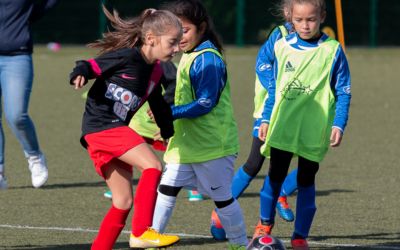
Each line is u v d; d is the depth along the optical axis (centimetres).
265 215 1390
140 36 1245
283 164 1362
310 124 1334
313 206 1366
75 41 7638
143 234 1280
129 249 1420
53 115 3319
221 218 1341
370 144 2670
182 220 1650
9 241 1469
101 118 1245
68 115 3322
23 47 1884
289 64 1342
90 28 7612
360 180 2098
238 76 4925
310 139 1334
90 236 1512
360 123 3136
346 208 1777
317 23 1323
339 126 1300
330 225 1619
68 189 1961
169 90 1602
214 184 1323
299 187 1365
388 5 7412
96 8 7588
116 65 1228
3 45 1873
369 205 1808
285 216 1642
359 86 4453
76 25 7625
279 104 1343
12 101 1884
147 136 1725
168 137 1298
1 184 1850
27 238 1493
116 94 1238
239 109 3488
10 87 1884
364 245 1460
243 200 1867
